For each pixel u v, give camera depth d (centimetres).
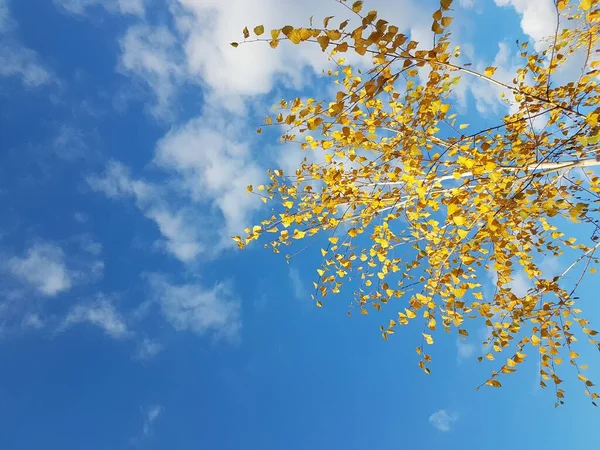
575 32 338
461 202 319
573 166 307
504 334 351
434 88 295
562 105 297
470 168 281
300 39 217
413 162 306
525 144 330
